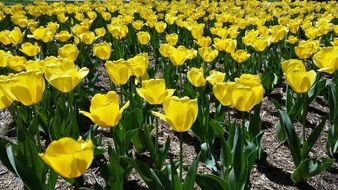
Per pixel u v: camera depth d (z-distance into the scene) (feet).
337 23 11.99
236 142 3.27
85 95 5.25
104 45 5.04
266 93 6.64
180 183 3.00
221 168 4.42
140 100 4.72
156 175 3.03
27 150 3.20
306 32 7.12
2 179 4.37
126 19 9.31
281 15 11.93
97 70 8.29
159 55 8.39
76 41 7.24
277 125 5.09
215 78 3.73
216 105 5.17
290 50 8.14
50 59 3.93
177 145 5.04
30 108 4.95
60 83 3.15
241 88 3.06
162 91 3.13
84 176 4.28
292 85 3.66
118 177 3.24
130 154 4.27
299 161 4.09
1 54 4.75
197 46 8.67
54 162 2.19
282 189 4.18
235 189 3.27
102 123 2.68
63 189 4.07
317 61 4.14
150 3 15.28
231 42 5.86
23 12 11.40
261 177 4.37
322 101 6.70
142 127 4.46
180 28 10.03
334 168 4.58
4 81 2.91
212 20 11.53
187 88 5.08
